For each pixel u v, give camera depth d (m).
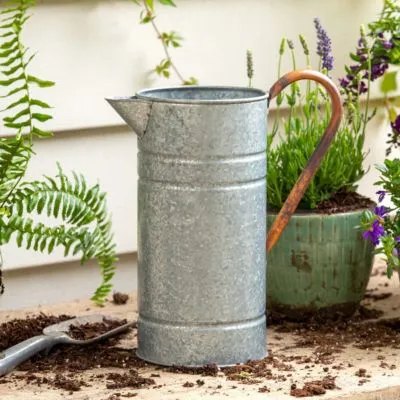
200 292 2.48
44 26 3.12
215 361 2.51
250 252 2.50
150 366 2.55
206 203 2.43
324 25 3.49
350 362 2.58
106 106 3.24
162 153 2.43
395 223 2.80
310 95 2.94
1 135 3.11
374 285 3.21
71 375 2.50
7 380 2.47
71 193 2.69
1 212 2.61
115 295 3.07
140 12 3.26
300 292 2.85
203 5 3.33
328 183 2.88
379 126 3.61
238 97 2.59
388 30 3.18
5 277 3.20
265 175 2.53
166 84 3.33
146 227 2.50
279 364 2.55
